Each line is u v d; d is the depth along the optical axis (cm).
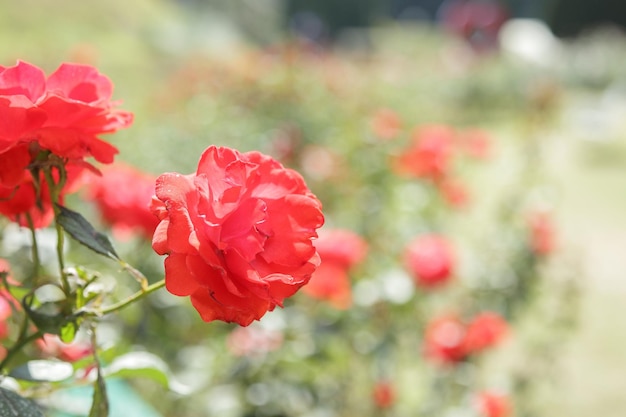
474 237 619
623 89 1833
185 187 88
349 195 481
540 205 523
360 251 277
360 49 2545
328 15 3014
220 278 86
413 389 374
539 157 631
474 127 1344
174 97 817
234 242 88
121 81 1155
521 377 401
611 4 3009
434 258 317
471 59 1888
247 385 277
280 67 848
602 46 2255
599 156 1035
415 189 505
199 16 2194
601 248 687
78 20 1658
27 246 146
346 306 270
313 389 286
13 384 112
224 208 87
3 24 1474
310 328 288
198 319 303
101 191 236
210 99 789
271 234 91
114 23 1764
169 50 1692
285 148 510
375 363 320
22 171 94
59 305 96
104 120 97
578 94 1773
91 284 100
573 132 1155
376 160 526
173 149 625
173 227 84
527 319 488
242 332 274
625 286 599
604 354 481
